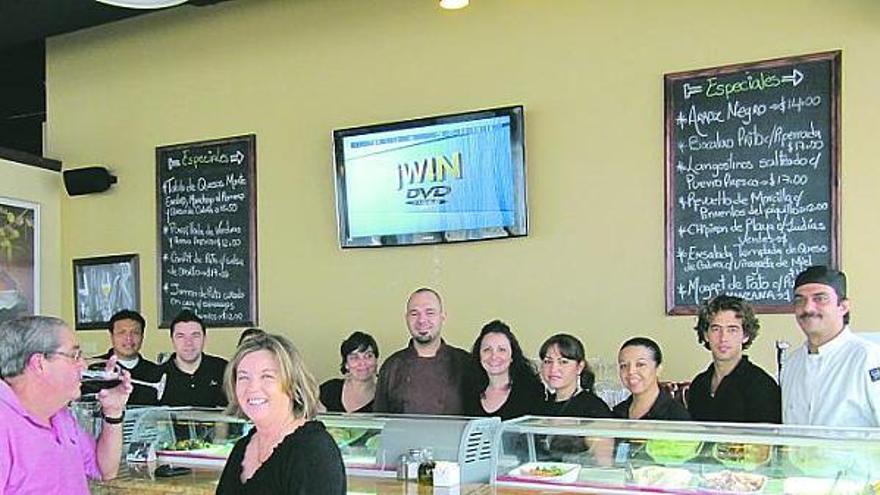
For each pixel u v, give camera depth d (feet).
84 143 19.31
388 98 15.96
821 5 12.66
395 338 15.72
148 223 18.44
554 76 14.52
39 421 7.99
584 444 8.86
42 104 22.33
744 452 8.23
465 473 8.82
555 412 11.09
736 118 13.12
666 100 13.61
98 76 19.21
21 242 18.63
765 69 12.94
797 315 10.00
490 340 11.84
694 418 11.23
